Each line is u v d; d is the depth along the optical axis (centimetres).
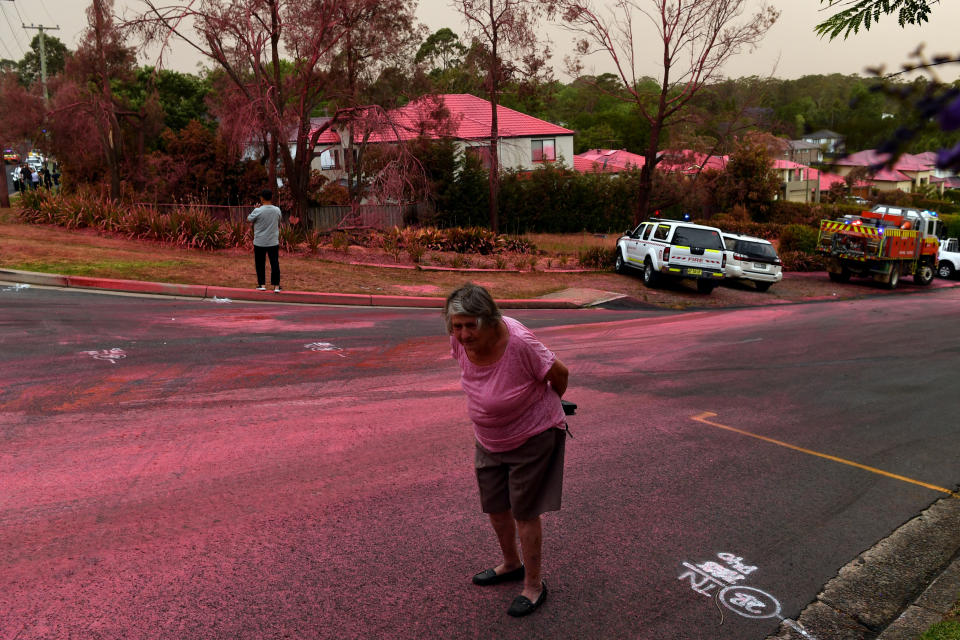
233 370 761
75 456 505
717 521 471
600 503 490
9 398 612
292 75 2097
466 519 450
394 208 2984
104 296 1122
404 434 596
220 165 2677
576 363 921
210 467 504
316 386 724
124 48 2353
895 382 915
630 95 2436
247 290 1262
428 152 3253
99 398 634
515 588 377
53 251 1380
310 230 2130
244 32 1886
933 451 643
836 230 2600
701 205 4419
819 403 788
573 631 342
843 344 1197
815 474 569
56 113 2617
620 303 1728
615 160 5675
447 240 2403
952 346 1216
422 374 798
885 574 418
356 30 2161
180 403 638
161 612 334
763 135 4431
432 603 357
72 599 339
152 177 2673
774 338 1224
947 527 485
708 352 1050
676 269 1933
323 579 372
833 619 368
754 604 376
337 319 1120
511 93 3141
